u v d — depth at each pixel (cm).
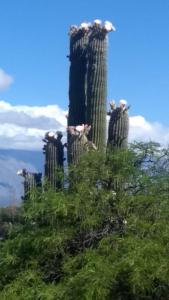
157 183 1082
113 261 953
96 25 1741
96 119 1677
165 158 1109
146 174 1093
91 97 1689
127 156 1098
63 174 1123
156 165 1105
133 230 1023
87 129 1548
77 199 1047
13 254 1062
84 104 1836
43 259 1042
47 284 1006
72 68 1856
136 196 1055
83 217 1045
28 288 977
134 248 947
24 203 1095
